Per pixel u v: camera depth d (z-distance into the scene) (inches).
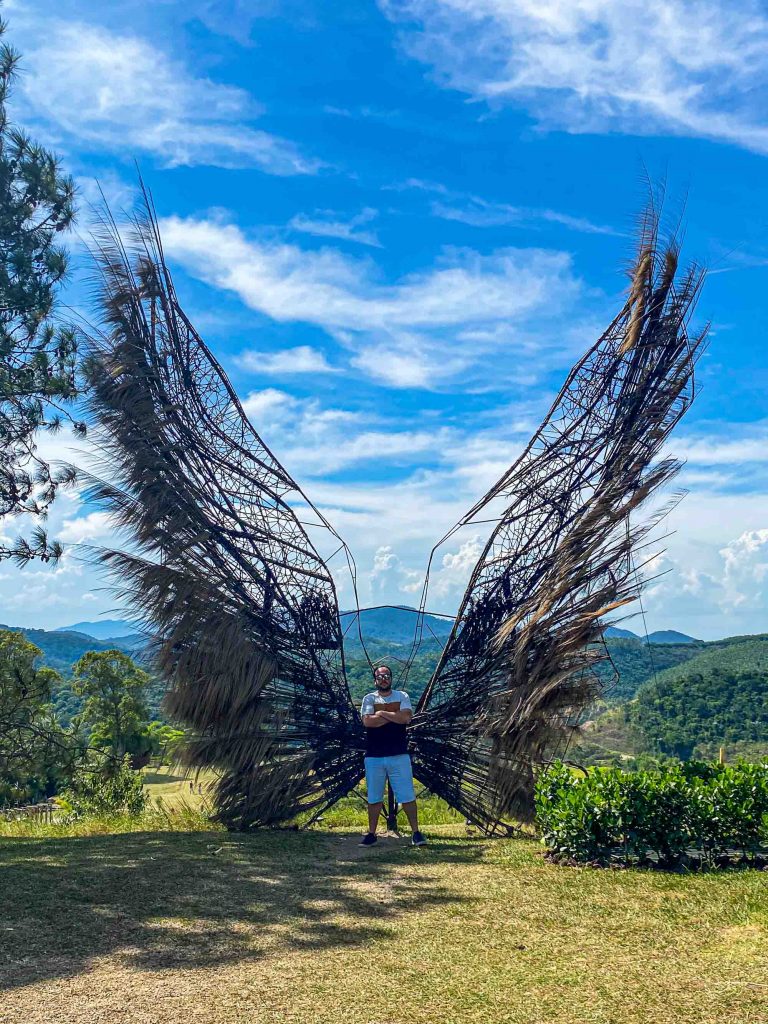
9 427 526.0
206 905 238.5
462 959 191.0
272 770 377.1
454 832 379.9
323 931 213.9
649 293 370.0
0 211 504.4
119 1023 155.4
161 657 369.1
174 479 377.7
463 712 381.1
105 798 588.1
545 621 358.9
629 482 357.7
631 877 263.0
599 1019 155.0
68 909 231.6
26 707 571.8
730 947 190.7
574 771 346.9
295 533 391.2
